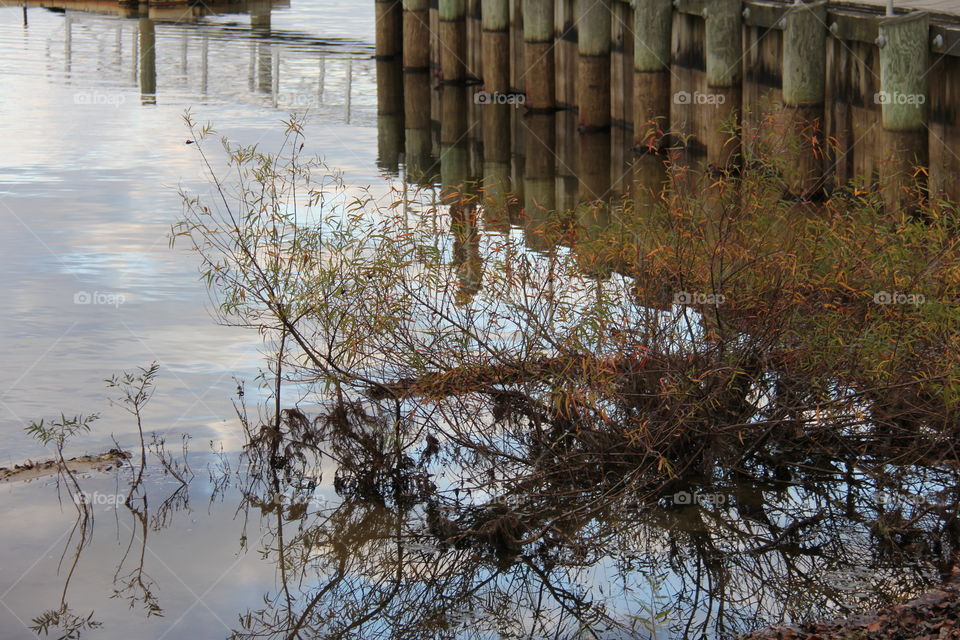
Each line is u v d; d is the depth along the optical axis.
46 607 8.40
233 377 12.24
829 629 7.98
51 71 33.59
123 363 12.60
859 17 16.83
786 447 10.30
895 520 9.39
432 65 33.56
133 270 15.56
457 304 10.47
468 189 20.95
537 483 10.00
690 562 9.07
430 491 10.10
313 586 8.78
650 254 10.02
